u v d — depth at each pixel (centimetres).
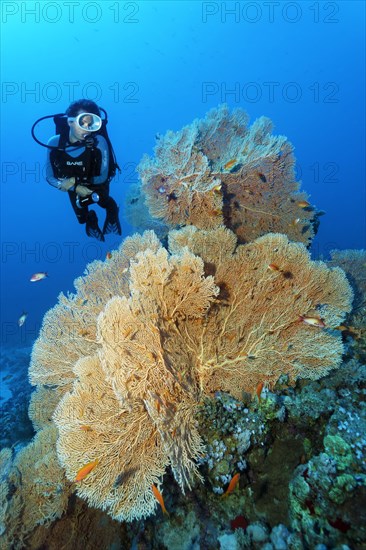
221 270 372
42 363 406
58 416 295
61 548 357
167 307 333
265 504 307
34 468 371
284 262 356
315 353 343
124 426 300
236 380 347
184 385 323
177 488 334
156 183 546
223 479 316
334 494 263
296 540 263
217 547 296
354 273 550
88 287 419
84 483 287
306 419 331
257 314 357
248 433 321
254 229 614
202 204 539
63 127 421
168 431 290
